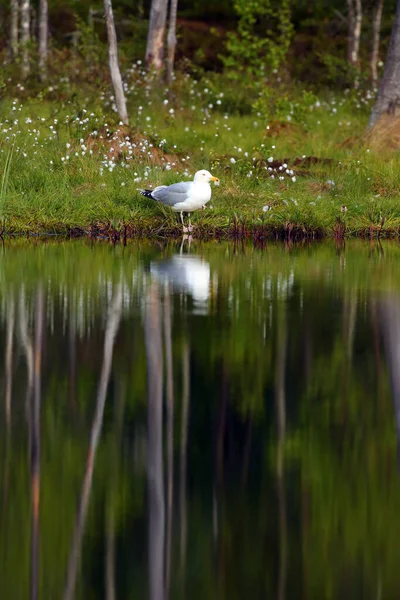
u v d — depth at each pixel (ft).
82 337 40.40
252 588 22.88
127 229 66.90
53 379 35.24
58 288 49.98
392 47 89.97
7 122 80.64
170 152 78.84
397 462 28.66
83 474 27.86
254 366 36.68
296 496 26.58
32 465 28.25
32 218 67.21
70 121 80.28
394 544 24.57
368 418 31.76
